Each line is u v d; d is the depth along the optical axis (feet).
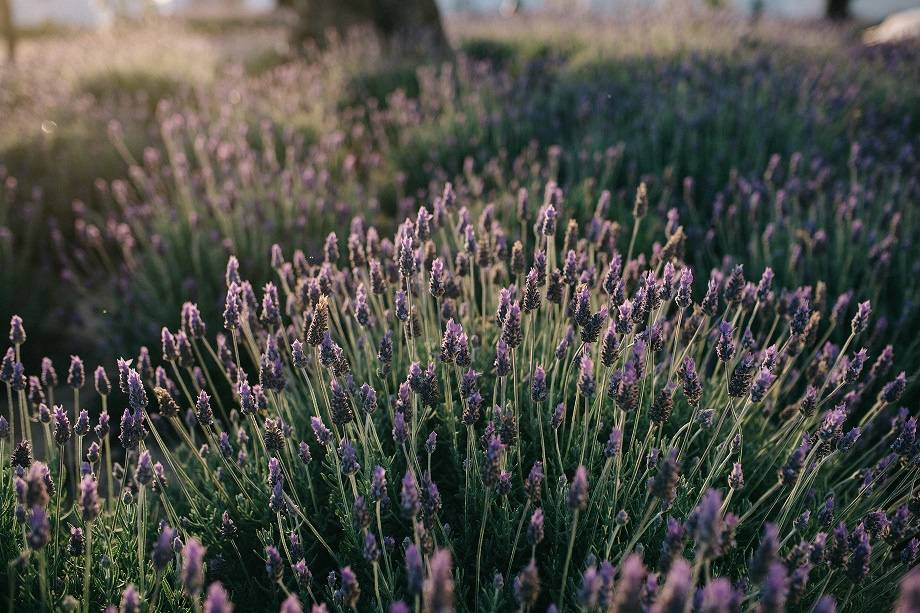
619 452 5.95
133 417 6.27
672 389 5.99
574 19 39.68
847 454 7.77
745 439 8.04
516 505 6.93
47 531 4.88
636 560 3.70
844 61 23.90
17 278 13.15
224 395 10.85
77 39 37.68
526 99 20.84
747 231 13.01
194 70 29.32
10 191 15.37
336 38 32.19
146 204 14.74
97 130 20.33
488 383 8.13
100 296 13.97
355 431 7.52
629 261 8.72
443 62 28.76
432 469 7.55
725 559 6.57
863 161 13.53
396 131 21.52
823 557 5.56
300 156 18.67
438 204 9.11
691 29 30.09
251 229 13.57
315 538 6.97
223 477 7.79
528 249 11.38
